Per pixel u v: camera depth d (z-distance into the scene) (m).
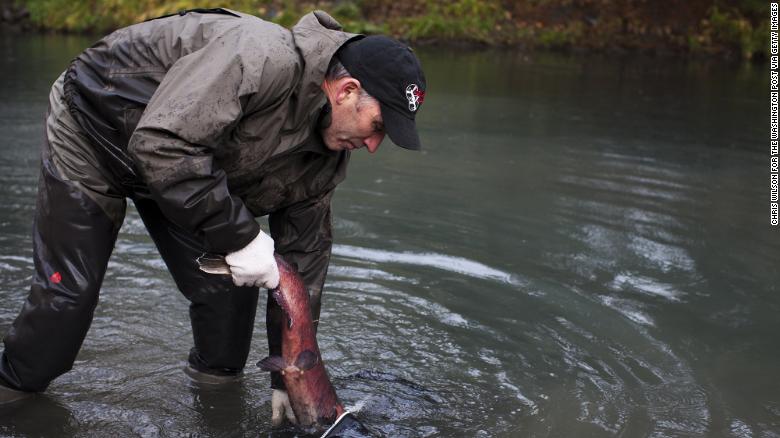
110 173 2.83
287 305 2.79
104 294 4.24
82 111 2.74
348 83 2.60
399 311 4.17
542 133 8.42
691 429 3.13
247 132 2.58
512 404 3.32
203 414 3.21
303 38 2.59
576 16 16.73
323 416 2.91
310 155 2.88
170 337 3.84
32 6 16.50
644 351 3.79
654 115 9.63
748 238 5.34
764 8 16.77
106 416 3.15
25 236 4.91
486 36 15.96
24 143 7.10
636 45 16.19
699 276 4.69
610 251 5.05
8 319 3.85
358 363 3.64
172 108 2.41
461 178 6.59
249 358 3.69
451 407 3.28
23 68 11.07
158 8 15.78
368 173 6.65
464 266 4.74
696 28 16.61
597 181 6.62
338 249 4.92
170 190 2.46
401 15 16.11
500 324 4.06
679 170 7.04
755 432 3.13
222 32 2.52
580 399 3.35
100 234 2.88
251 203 2.92
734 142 8.27
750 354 3.78
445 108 9.57
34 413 3.13
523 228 5.42
